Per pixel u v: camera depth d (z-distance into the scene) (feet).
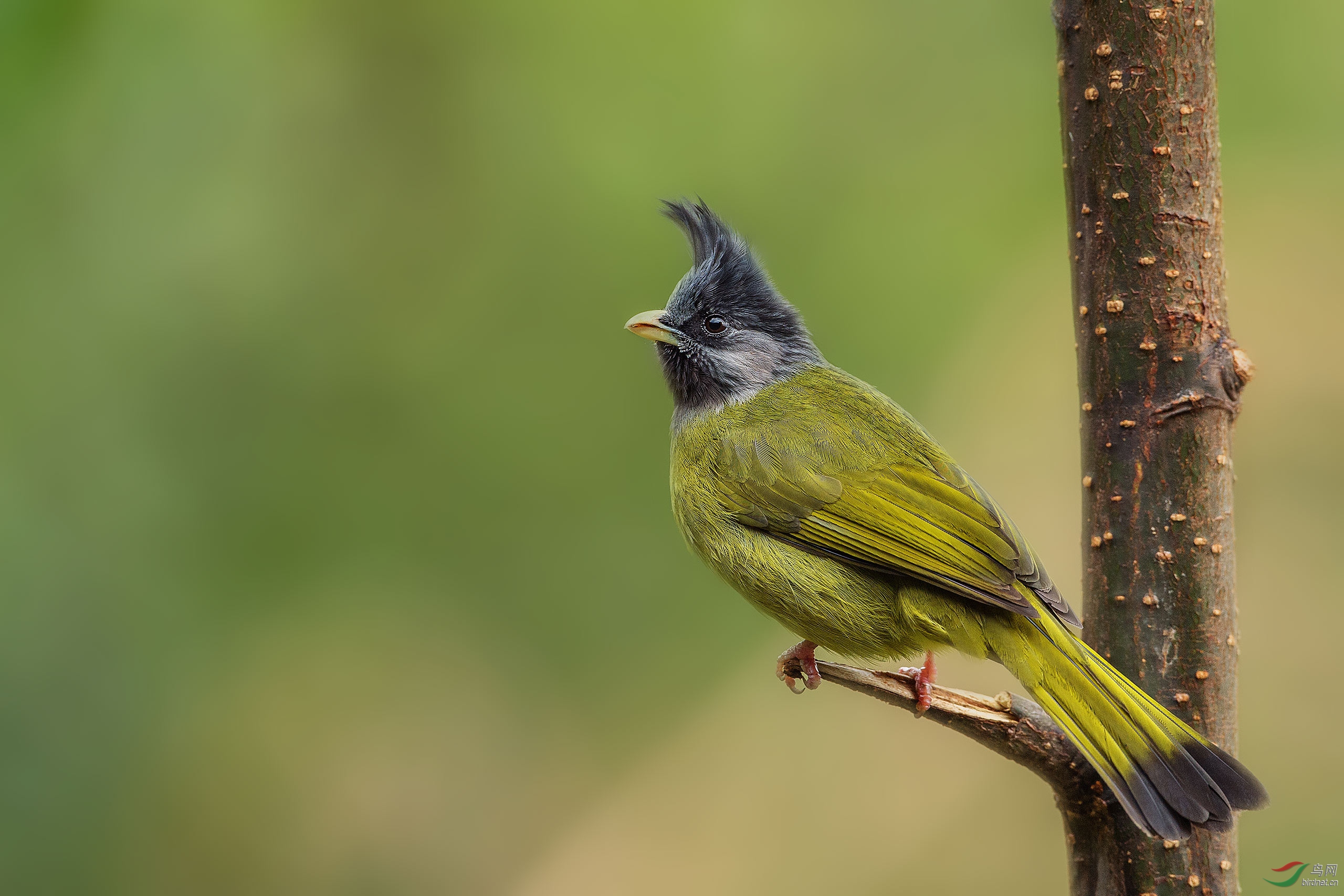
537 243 44.27
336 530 42.68
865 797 39.19
